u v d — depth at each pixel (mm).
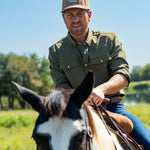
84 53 3180
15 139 9781
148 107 17969
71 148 1825
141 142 2842
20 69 62156
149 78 119688
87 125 2066
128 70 3104
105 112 2646
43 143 1867
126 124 2742
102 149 2248
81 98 2070
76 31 3139
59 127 1888
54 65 3402
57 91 2152
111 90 2803
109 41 3230
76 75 3271
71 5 3064
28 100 2219
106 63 3211
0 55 64062
